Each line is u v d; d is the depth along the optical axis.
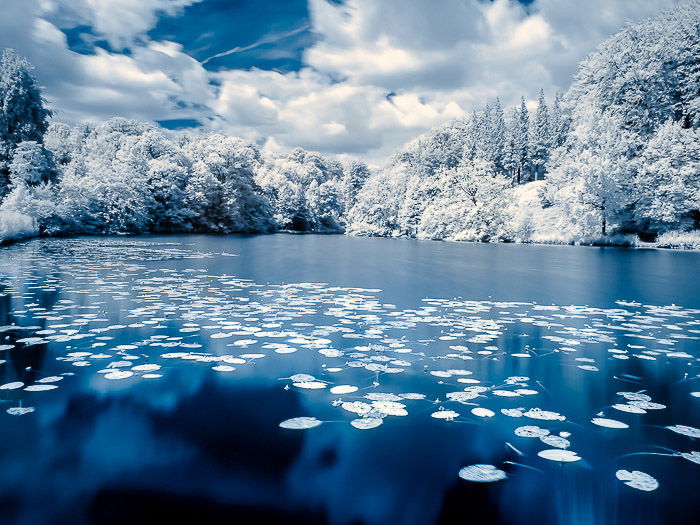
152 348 5.48
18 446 3.00
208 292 10.00
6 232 26.33
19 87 36.62
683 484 2.66
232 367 4.79
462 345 5.94
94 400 3.83
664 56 38.66
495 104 86.62
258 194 70.81
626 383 4.52
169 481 2.63
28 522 2.23
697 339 6.43
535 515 2.35
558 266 18.38
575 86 48.16
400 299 9.68
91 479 2.64
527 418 3.62
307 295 9.91
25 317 7.00
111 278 11.91
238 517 2.30
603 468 2.85
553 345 6.02
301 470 2.78
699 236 33.06
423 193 62.69
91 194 41.50
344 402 3.88
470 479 2.70
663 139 36.03
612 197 36.47
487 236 46.97
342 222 90.88
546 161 73.88
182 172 54.38
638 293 11.17
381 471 2.79
